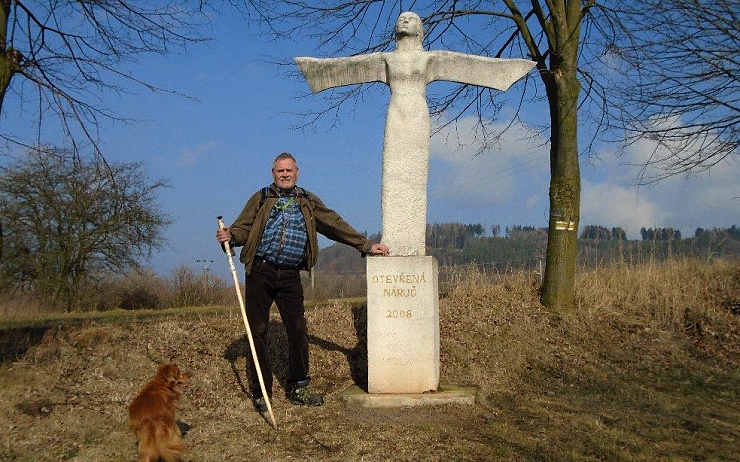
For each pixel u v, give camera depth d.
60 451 5.09
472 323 9.52
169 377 4.86
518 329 9.41
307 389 6.49
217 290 22.92
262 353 6.23
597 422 6.00
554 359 8.61
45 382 6.66
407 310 6.62
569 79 10.19
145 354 7.76
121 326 8.78
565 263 10.27
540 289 10.80
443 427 5.73
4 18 6.60
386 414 6.12
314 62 7.20
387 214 6.87
